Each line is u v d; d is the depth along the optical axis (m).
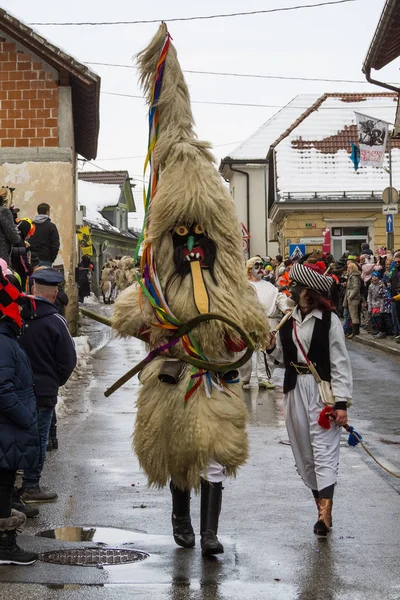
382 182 43.50
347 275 25.30
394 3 20.38
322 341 6.73
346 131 46.28
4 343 5.90
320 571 5.75
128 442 10.14
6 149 22.50
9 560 5.85
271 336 6.84
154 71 6.66
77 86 22.80
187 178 6.30
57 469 8.80
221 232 6.35
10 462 5.83
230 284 6.35
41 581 5.54
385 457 9.44
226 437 6.09
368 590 5.39
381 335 23.72
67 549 6.25
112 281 47.09
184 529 6.33
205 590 5.38
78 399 13.55
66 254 22.83
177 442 6.06
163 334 6.27
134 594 5.29
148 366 6.26
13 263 11.67
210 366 6.08
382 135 30.92
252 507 7.40
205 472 6.03
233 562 5.94
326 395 6.68
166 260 6.31
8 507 5.91
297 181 43.47
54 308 7.81
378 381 16.12
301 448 6.89
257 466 8.97
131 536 6.59
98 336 26.89
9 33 22.06
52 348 7.69
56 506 7.44
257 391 14.59
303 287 6.82
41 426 7.62
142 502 7.57
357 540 6.46
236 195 57.03
